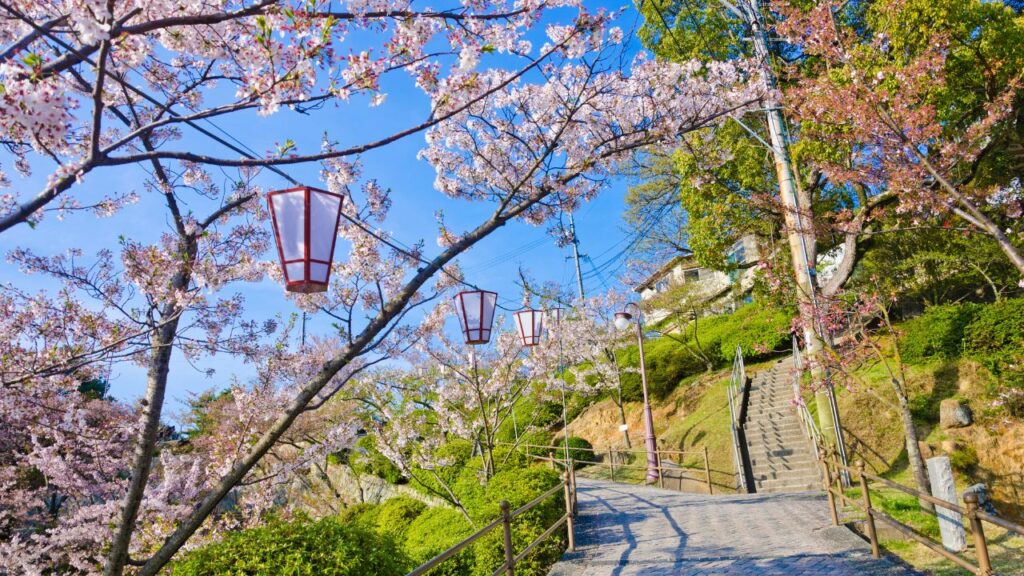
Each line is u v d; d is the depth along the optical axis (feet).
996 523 12.57
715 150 25.91
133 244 18.62
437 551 26.76
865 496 21.07
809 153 38.47
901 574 18.52
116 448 32.73
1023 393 35.06
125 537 14.28
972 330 40.52
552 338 50.85
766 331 64.18
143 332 16.03
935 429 38.50
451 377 45.75
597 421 76.28
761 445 46.06
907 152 24.29
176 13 10.40
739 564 21.38
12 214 8.24
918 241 53.11
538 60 12.82
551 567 24.17
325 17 10.07
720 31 49.73
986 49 35.78
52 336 19.66
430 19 11.28
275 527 18.56
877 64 28.19
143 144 18.26
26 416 24.16
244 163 9.71
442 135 23.81
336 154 10.34
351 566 17.04
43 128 7.67
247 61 9.65
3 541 38.32
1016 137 38.45
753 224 54.13
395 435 40.11
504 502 18.21
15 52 7.97
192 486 33.17
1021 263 20.39
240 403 30.19
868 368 41.32
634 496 41.78
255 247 22.68
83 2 7.85
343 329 15.78
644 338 93.15
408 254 13.53
